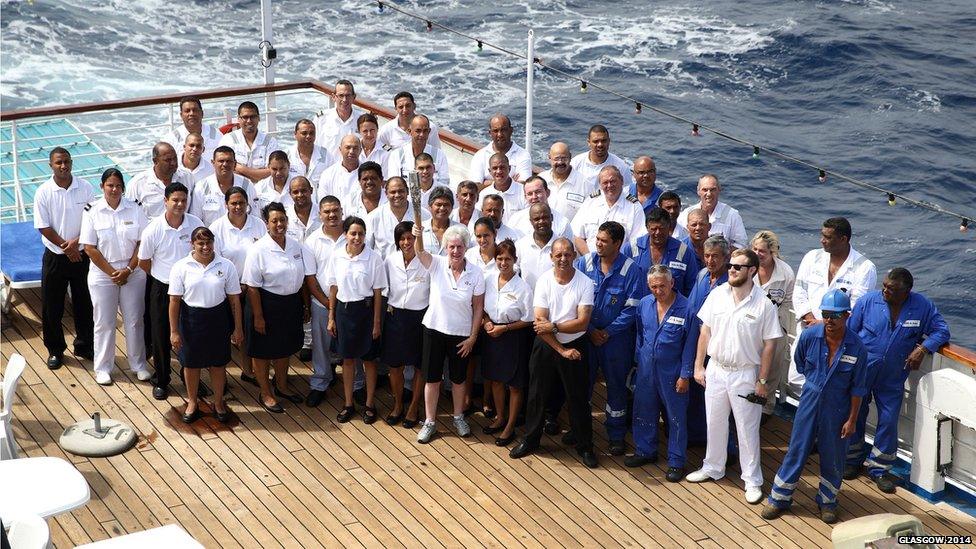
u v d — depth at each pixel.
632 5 30.89
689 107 24.67
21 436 8.48
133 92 25.88
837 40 27.61
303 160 10.16
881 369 7.85
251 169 10.06
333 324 8.64
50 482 6.63
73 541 7.34
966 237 19.72
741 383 7.75
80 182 9.23
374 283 8.52
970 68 26.33
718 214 9.01
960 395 7.61
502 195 9.47
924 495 7.97
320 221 9.23
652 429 8.26
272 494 7.89
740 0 30.89
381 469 8.22
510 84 25.84
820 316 8.36
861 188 21.36
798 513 7.80
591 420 8.47
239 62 27.77
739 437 7.91
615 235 8.09
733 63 26.88
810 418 7.51
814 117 24.38
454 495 7.93
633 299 8.23
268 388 8.96
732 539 7.51
